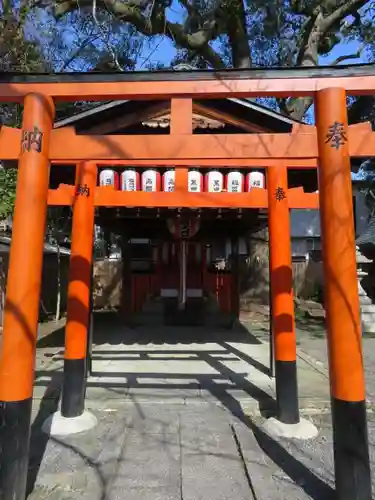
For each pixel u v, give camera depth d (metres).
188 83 3.02
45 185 2.95
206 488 3.04
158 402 4.85
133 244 12.05
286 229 4.71
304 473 3.24
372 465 3.38
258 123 5.53
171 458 3.50
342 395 2.71
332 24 11.41
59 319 12.91
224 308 11.07
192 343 8.50
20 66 7.81
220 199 4.78
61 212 12.11
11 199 7.57
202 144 3.05
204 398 5.00
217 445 3.75
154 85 3.03
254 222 7.53
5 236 10.88
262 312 12.38
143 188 5.15
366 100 10.88
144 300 11.43
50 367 6.57
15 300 2.72
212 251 12.36
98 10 10.24
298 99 11.42
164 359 7.04
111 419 4.35
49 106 2.99
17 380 2.66
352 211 2.87
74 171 6.03
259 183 5.21
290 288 4.50
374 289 14.36
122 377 5.89
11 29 7.52
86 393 5.14
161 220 8.40
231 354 7.45
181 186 4.77
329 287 2.84
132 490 3.00
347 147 2.89
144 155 3.04
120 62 11.04
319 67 2.95
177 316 10.91
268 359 7.07
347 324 2.74
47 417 4.42
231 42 11.55
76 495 2.93
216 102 5.48
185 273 10.92
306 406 4.76
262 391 5.27
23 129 2.90
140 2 10.29
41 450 3.64
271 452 3.62
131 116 5.32
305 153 3.00
